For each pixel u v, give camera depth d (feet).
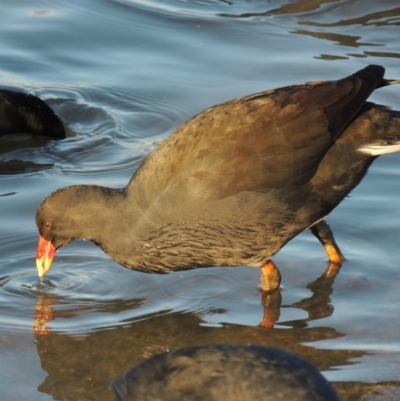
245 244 38.73
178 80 56.95
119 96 55.98
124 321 37.63
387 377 33.55
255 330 37.14
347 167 38.99
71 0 66.44
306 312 38.24
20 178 48.70
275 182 37.99
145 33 62.34
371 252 41.86
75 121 54.49
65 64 59.31
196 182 37.68
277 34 61.87
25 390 33.22
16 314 37.91
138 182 38.68
